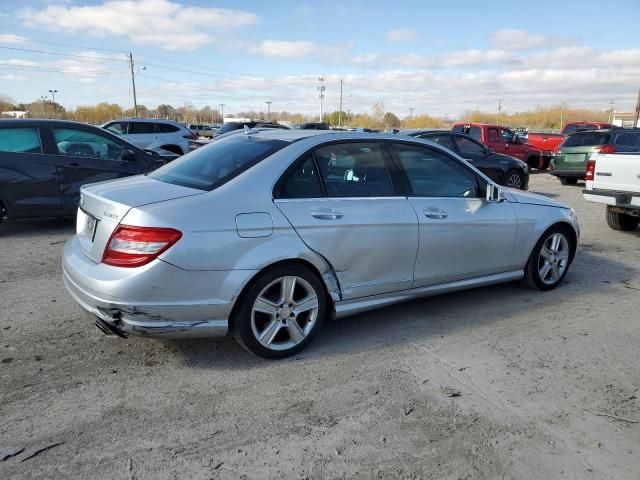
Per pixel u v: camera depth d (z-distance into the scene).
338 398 3.36
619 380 3.71
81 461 2.69
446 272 4.64
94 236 3.57
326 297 4.03
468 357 3.99
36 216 7.66
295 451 2.83
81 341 4.05
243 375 3.61
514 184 12.79
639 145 14.08
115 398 3.28
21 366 3.64
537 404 3.36
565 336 4.43
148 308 3.31
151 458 2.74
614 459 2.85
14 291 5.15
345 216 3.96
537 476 2.70
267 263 3.58
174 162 4.48
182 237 3.33
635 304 5.25
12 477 2.56
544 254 5.46
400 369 3.76
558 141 23.67
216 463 2.71
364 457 2.80
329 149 4.11
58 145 7.75
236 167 3.83
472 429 3.07
